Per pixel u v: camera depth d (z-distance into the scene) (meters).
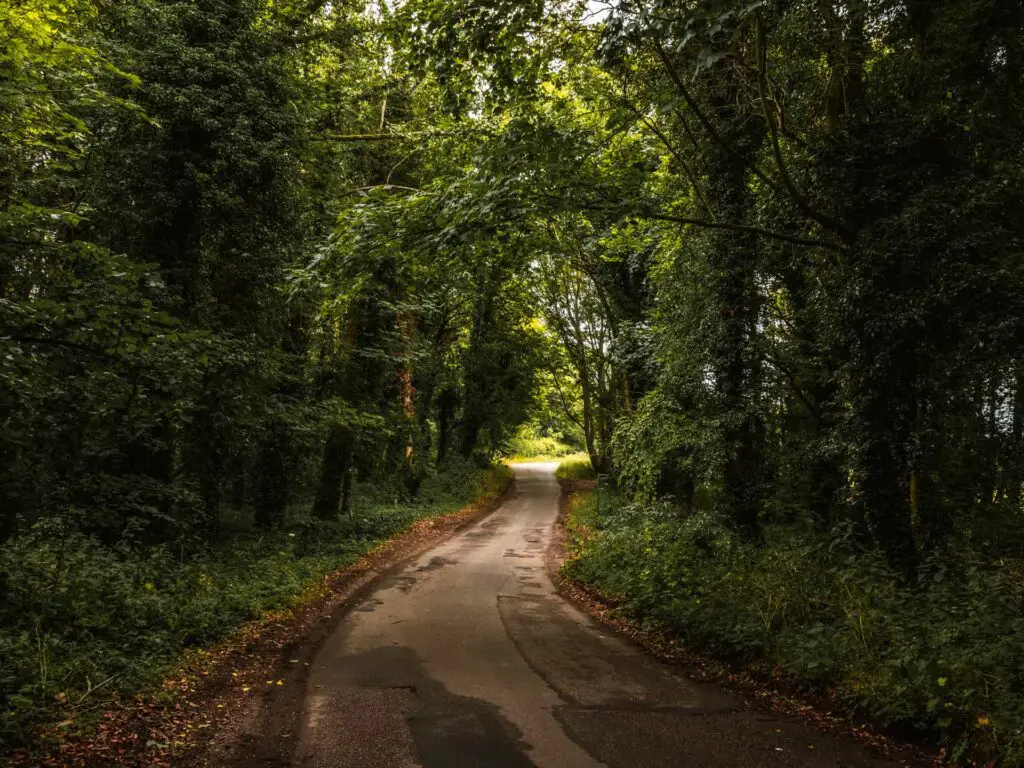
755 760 4.84
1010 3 7.71
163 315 6.05
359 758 4.86
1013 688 5.03
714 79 10.00
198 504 12.66
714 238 11.61
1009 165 8.31
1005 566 8.68
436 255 9.58
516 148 8.30
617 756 4.92
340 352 19.44
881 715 5.36
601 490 28.19
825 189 9.02
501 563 15.69
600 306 28.00
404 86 17.95
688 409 14.25
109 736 4.94
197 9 12.75
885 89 9.18
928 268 7.85
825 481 14.20
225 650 7.58
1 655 5.64
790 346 13.07
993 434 12.15
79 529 10.26
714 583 8.84
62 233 11.57
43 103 9.13
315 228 17.06
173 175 12.84
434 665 7.39
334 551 15.95
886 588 7.47
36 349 6.40
